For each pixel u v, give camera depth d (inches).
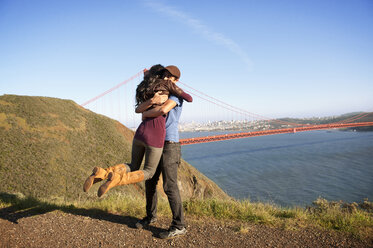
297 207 141.3
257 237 96.9
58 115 1171.9
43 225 102.7
